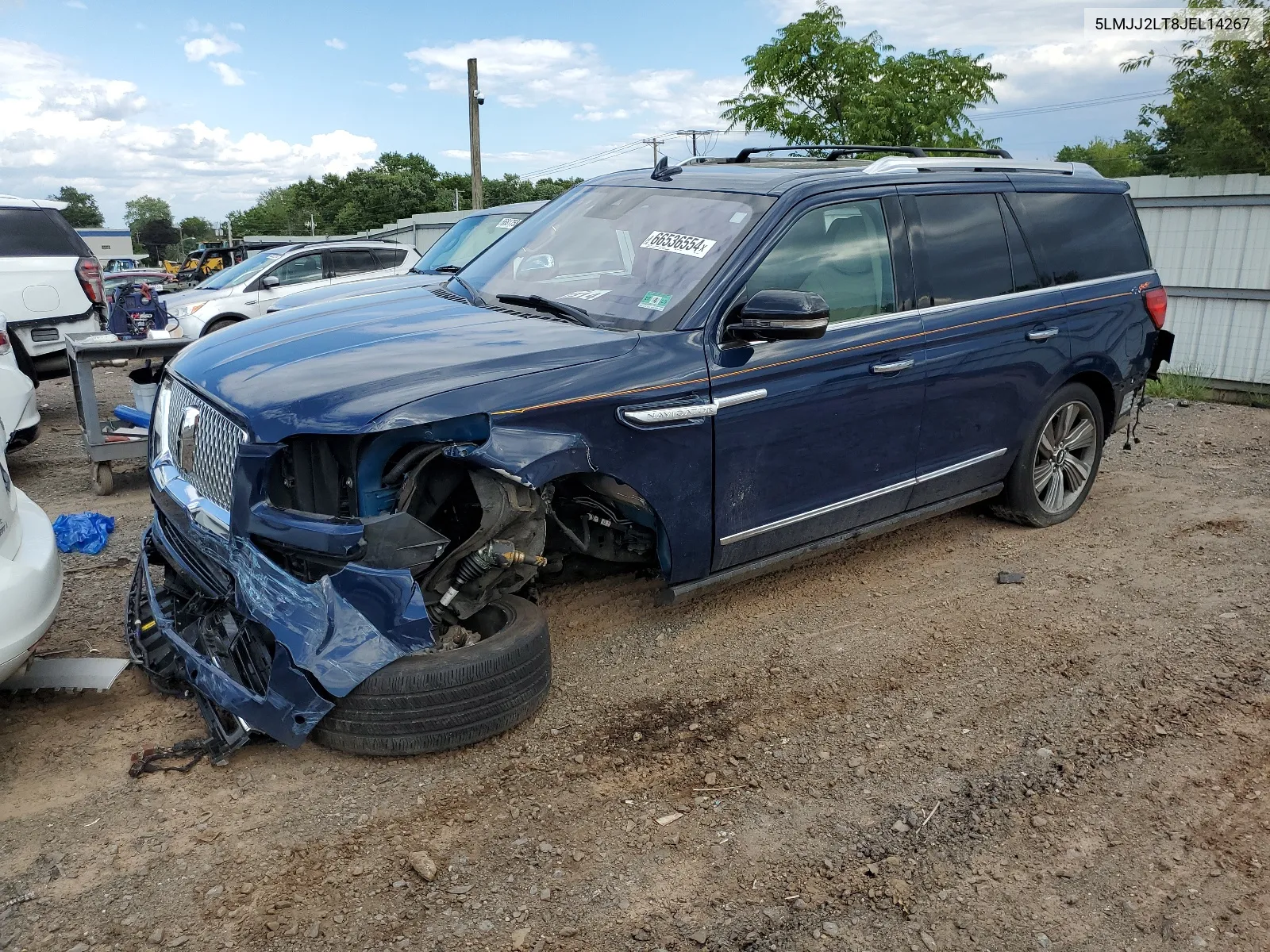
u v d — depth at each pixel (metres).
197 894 2.61
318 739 3.17
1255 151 11.80
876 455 4.40
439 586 3.33
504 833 2.90
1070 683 3.90
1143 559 5.27
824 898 2.67
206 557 3.21
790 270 4.02
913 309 4.47
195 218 159.12
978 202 4.92
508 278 4.40
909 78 14.39
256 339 3.68
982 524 5.79
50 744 3.30
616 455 3.45
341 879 2.69
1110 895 2.72
